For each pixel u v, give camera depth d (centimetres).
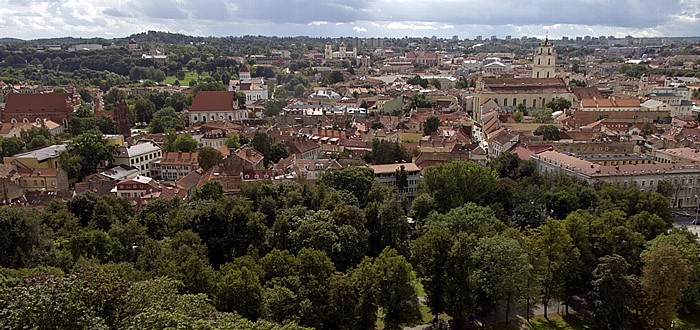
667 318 12638
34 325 6588
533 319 13625
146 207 16800
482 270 12331
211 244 14912
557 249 13388
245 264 12206
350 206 15838
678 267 12512
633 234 14475
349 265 14400
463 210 16112
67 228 14738
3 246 12294
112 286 7919
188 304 8138
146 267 12556
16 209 13175
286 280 11769
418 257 13275
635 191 18375
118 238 13725
